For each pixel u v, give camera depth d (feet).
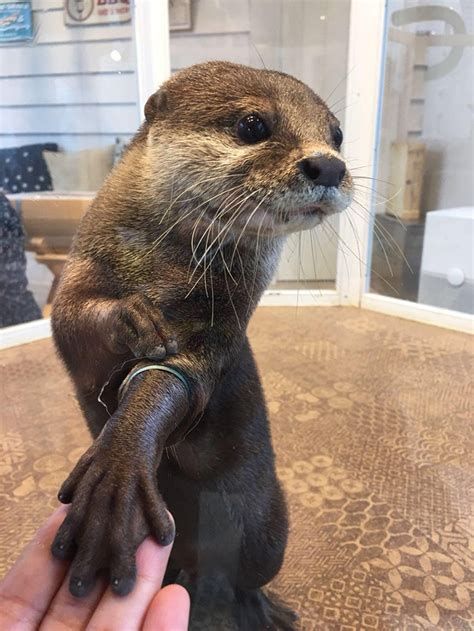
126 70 2.30
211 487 0.85
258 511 0.95
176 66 2.35
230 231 0.78
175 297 0.74
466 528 1.27
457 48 2.56
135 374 0.64
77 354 0.73
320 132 0.81
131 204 0.78
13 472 1.41
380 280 2.61
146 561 0.54
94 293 0.75
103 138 2.35
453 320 2.43
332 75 2.64
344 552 1.20
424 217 2.57
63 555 0.52
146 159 0.82
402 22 2.52
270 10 2.47
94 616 0.53
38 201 1.87
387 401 1.82
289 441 1.59
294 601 1.08
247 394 0.89
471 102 2.56
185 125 0.81
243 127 0.78
